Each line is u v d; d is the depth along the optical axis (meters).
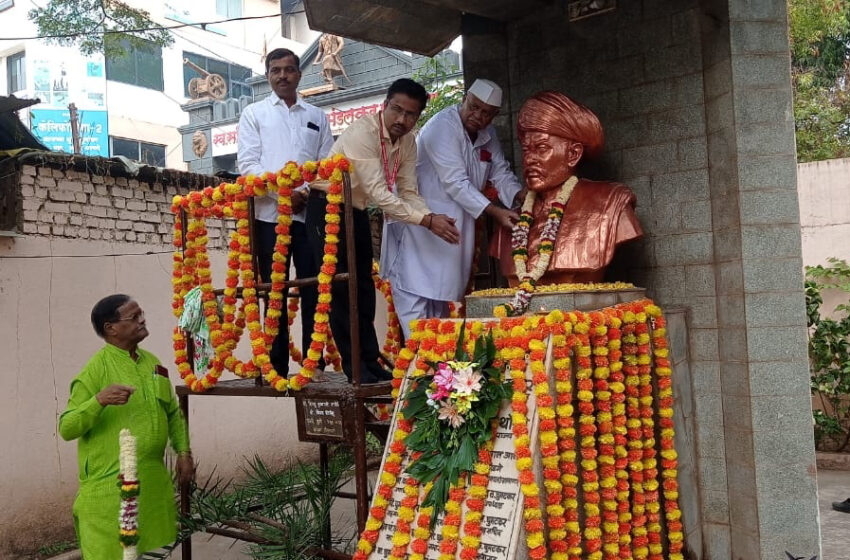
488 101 4.23
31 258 5.36
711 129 4.18
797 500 3.93
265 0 17.91
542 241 3.94
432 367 3.47
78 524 3.69
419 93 3.89
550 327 3.27
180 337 4.30
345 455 5.26
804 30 10.29
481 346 3.36
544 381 3.19
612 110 4.58
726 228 4.06
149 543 3.72
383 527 3.48
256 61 17.42
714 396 4.18
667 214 4.36
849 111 10.81
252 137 4.60
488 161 4.52
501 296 3.89
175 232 4.29
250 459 6.98
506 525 3.10
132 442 3.20
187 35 16.17
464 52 5.13
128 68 15.24
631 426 3.62
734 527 4.09
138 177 6.08
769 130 3.99
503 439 3.26
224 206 4.00
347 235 3.60
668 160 4.36
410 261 4.22
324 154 4.78
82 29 8.18
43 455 5.34
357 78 11.35
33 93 14.01
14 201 5.34
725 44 4.01
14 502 5.16
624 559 3.49
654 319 3.84
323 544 4.25
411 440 3.41
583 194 4.07
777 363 3.93
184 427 4.17
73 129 9.50
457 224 4.33
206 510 4.38
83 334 5.64
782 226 3.98
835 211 7.20
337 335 4.05
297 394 3.80
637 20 4.46
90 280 5.73
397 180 4.12
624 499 3.53
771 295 3.95
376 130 3.87
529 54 4.91
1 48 14.58
